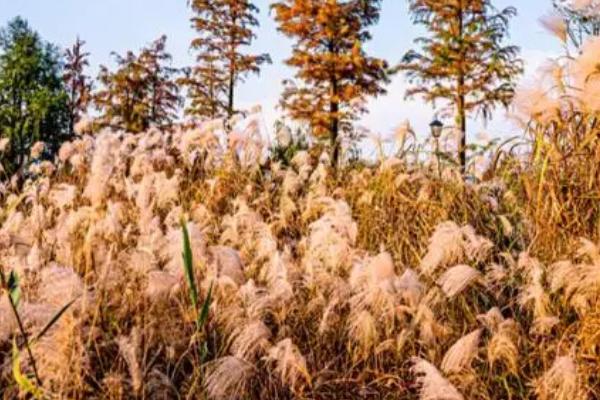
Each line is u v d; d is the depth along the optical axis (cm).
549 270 308
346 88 2341
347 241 343
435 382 237
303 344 303
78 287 277
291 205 466
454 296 305
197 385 267
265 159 580
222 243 410
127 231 399
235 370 253
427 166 496
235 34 2895
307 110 2375
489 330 297
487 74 2200
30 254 337
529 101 350
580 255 309
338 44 2458
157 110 3212
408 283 286
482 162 484
